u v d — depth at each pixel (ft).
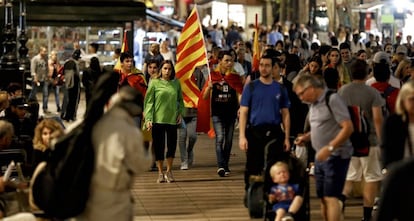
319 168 43.24
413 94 32.94
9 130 44.96
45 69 111.86
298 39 144.66
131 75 64.18
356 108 45.73
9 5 88.38
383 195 27.94
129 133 34.60
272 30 178.29
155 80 61.72
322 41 164.55
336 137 42.04
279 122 48.14
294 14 227.81
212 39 156.46
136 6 122.83
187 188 60.34
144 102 63.62
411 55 115.55
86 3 121.39
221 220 50.26
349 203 54.24
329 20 177.47
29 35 134.00
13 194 40.86
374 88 48.80
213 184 61.87
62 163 33.94
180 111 62.69
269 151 43.24
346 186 50.47
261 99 47.83
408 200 27.53
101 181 34.37
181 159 68.44
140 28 147.43
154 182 62.54
